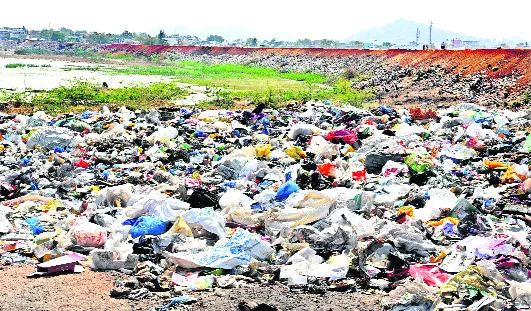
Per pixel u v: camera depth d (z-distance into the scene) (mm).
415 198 13055
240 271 9852
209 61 104938
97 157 18547
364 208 12344
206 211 11898
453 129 22625
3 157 18500
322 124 24422
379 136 20016
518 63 37469
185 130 23312
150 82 51375
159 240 10789
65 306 8523
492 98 34281
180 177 16594
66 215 12992
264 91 44031
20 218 12773
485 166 16453
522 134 20594
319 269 9734
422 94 39906
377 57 62688
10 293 8984
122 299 8828
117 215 12562
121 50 139500
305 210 11766
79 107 32500
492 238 10266
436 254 10211
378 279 9383
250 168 16422
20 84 46844
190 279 9539
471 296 7805
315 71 71750
